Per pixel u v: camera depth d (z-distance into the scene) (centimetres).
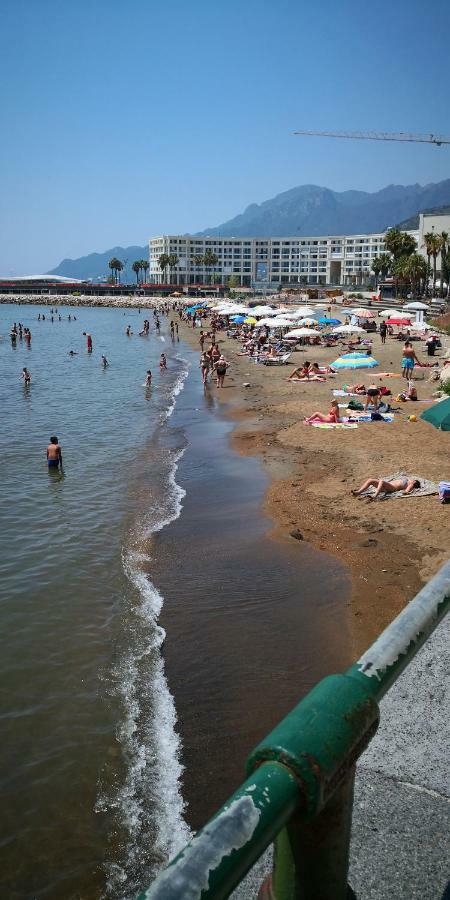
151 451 2231
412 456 1912
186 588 1140
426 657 379
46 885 572
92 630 1000
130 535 1405
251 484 1752
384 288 10531
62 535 1410
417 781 286
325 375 3691
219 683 859
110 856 598
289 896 152
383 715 332
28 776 698
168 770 703
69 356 5938
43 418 2928
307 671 883
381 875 232
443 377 3156
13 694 837
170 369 4838
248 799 122
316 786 128
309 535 1346
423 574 1137
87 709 810
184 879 107
